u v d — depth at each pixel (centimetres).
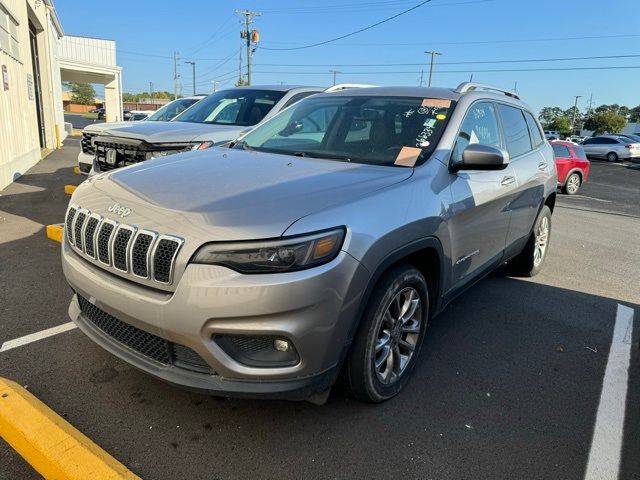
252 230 223
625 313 462
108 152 625
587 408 304
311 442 257
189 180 279
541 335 403
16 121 1070
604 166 2750
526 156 470
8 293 420
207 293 218
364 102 388
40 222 664
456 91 388
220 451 247
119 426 260
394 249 259
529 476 244
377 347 273
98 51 3566
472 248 359
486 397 309
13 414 245
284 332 222
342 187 268
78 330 359
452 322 418
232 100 729
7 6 1001
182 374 235
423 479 238
